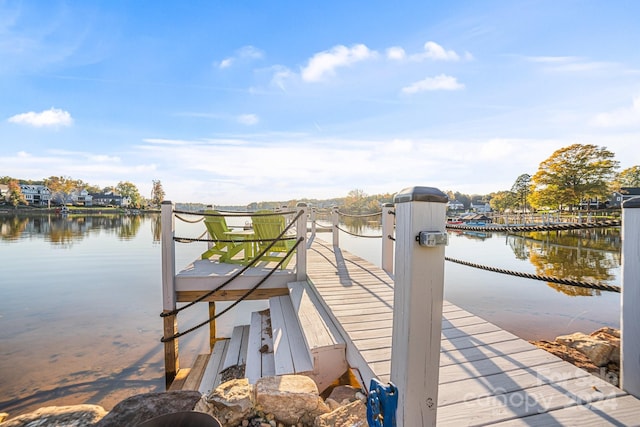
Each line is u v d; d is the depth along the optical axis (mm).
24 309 7938
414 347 1032
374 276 4578
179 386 4059
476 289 10031
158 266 13742
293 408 1881
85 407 1787
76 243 21500
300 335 3117
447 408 1605
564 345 3512
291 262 5777
